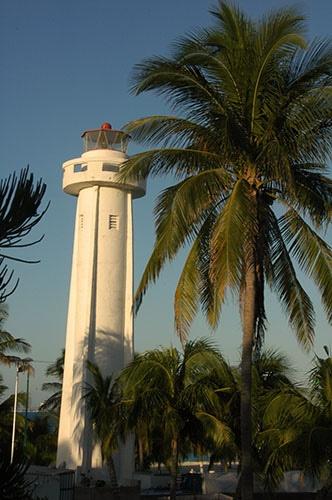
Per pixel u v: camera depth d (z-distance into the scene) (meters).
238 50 19.61
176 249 18.88
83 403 38.03
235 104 19.97
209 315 20.42
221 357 30.75
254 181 19.92
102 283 39.84
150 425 30.55
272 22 19.30
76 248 41.00
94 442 37.88
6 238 13.34
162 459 36.41
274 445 27.28
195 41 19.80
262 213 19.84
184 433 30.39
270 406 26.78
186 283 19.50
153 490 47.50
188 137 20.42
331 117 19.27
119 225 40.72
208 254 20.41
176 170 20.69
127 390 30.86
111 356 39.09
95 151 40.72
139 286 19.19
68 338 40.31
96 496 33.78
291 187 18.98
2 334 50.09
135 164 20.41
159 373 30.31
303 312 21.31
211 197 19.86
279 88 19.53
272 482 28.42
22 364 49.72
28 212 13.52
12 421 55.59
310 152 19.83
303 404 26.12
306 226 20.45
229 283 17.23
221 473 45.34
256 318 20.22
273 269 21.27
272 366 34.12
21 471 14.88
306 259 20.20
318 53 19.25
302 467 26.36
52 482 25.52
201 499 37.56
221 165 20.52
